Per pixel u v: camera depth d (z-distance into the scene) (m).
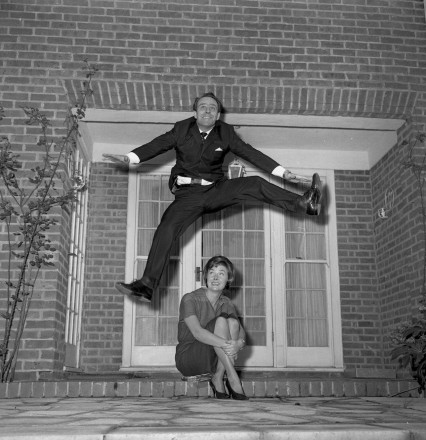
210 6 5.23
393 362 5.75
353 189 6.50
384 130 5.73
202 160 4.19
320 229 6.39
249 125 5.60
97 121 5.53
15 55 4.95
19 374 4.29
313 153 6.53
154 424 2.17
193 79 5.03
